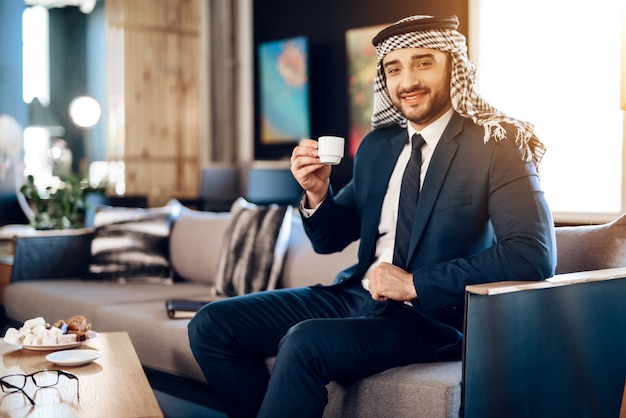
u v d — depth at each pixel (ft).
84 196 15.88
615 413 6.55
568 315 6.16
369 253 7.20
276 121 20.10
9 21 19.95
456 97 6.55
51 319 11.14
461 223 6.46
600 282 6.43
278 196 17.51
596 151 12.92
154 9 21.56
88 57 30.89
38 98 30.22
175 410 10.10
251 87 21.09
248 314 7.10
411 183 6.81
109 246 12.80
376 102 7.36
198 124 22.15
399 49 6.68
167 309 9.40
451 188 6.53
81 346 7.41
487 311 5.61
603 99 12.77
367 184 7.37
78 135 30.78
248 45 21.70
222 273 10.95
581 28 13.04
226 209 19.48
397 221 6.81
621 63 6.95
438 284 6.07
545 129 13.65
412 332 6.51
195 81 22.09
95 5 30.37
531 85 13.84
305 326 6.12
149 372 9.25
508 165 6.29
